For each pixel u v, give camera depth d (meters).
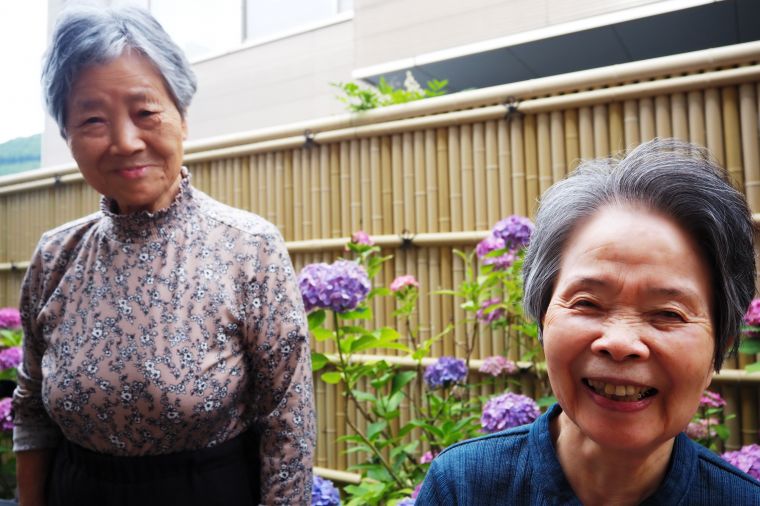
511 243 1.66
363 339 1.54
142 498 0.91
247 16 3.56
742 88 1.61
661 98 1.69
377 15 2.72
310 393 0.97
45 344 1.03
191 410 0.89
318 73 3.27
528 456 0.68
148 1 3.69
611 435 0.56
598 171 0.64
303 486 0.93
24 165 4.01
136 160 0.90
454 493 0.69
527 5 2.35
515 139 1.88
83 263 0.98
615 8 2.17
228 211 1.01
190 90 0.97
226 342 0.92
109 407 0.89
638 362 0.54
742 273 0.58
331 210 2.21
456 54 2.50
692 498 0.62
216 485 0.93
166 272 0.93
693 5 2.03
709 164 0.59
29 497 1.08
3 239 3.11
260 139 2.32
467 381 1.96
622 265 0.56
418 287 2.05
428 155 2.03
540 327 0.67
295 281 1.00
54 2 2.85
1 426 1.87
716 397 1.47
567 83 1.78
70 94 0.89
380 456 1.60
